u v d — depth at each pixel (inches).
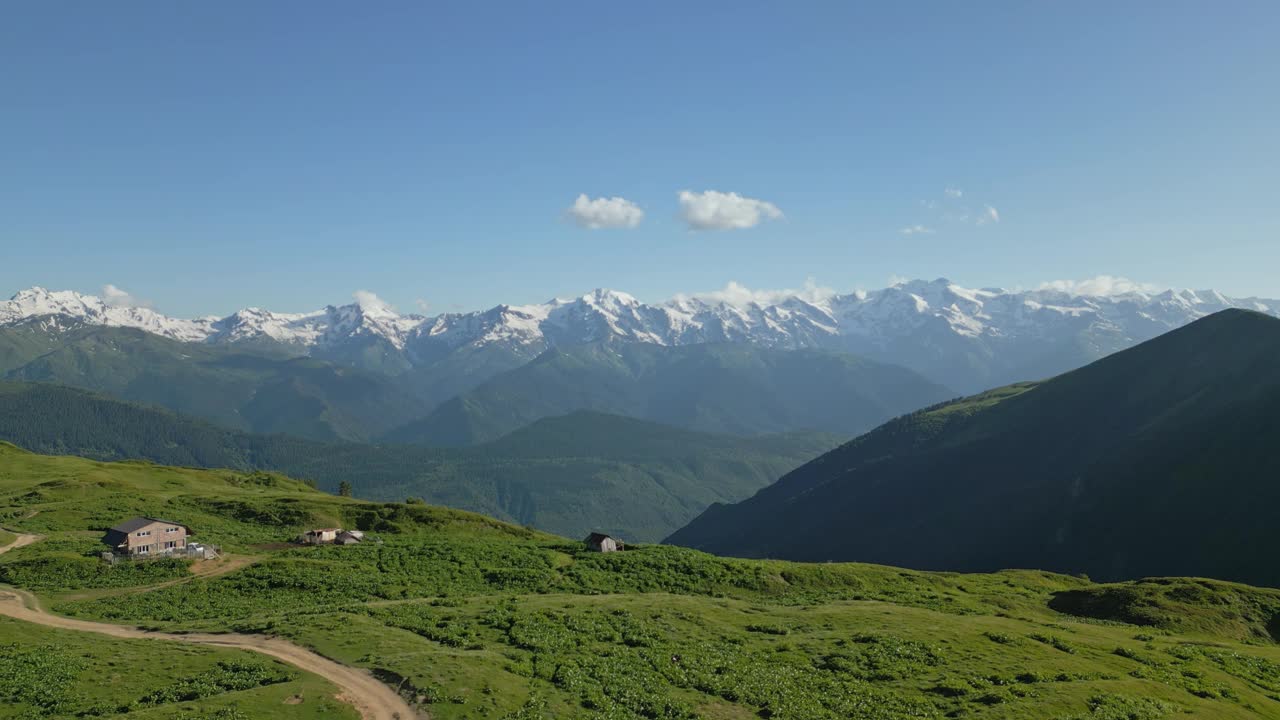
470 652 2031.3
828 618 2691.9
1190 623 3211.1
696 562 3836.1
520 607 2605.8
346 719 1593.3
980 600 3639.3
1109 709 1785.2
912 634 2429.9
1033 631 2583.7
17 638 2234.3
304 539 4589.1
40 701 1704.0
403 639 2171.5
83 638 2311.8
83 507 5118.1
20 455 7785.4
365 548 4131.4
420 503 6540.4
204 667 1945.1
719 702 1834.4
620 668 1993.1
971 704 1834.4
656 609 2642.7
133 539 3959.2
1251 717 1894.7
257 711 1603.1
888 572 4173.2
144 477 7190.0
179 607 2893.7
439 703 1660.9
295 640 2186.3
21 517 4798.2
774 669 2076.8
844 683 1983.3
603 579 3531.0
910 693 1919.3
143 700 1715.1
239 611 2800.2
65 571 3563.0
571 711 1681.8
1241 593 3518.7
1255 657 2544.3
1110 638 2652.6
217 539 4539.9
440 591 3203.7
